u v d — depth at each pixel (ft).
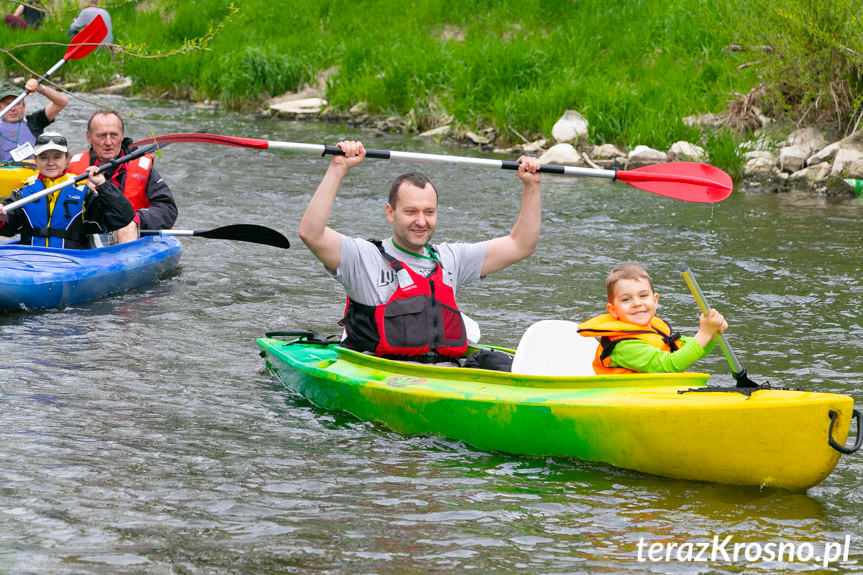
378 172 104.73
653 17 145.69
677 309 58.23
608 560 29.17
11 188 67.72
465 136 124.47
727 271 67.05
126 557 28.63
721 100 118.62
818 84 107.24
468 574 28.19
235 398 43.29
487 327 54.85
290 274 66.44
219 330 53.67
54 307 57.11
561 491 33.96
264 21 176.14
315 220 40.16
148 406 41.81
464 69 135.33
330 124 137.49
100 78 162.20
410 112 132.98
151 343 50.96
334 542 30.01
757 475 33.76
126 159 59.82
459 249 43.04
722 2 126.93
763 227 81.00
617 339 37.04
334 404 42.06
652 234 78.43
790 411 32.40
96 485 33.58
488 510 32.45
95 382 44.50
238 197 90.43
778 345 51.29
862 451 37.88
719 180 46.24
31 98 151.94
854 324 55.06
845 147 101.24
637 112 116.88
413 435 39.34
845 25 102.68
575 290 62.54
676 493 33.86
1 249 60.08
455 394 38.01
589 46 144.05
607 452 35.47
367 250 41.65
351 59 150.51
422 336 41.50
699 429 33.60
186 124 132.57
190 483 34.09
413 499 33.22
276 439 38.63
